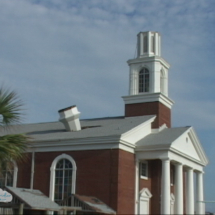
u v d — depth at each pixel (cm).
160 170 3534
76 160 3191
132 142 3275
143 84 4050
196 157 3906
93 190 3067
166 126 3972
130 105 3994
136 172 3241
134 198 3191
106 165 3070
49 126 4184
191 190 3719
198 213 3966
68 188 3173
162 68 4119
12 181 3394
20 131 4053
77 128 3612
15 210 2325
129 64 4150
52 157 3297
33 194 2509
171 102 4131
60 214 2559
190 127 3691
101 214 2869
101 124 3784
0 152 1767
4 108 1778
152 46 4159
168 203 3095
